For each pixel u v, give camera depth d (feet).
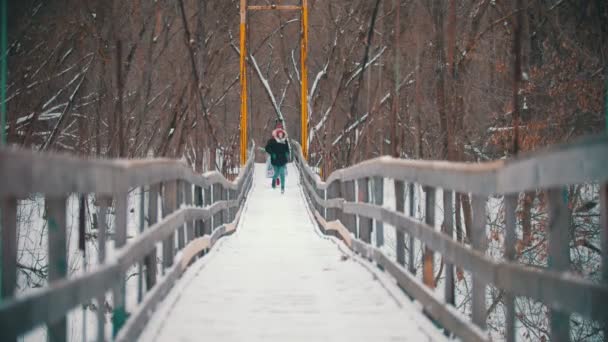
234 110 235.61
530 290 18.69
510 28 105.19
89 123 149.48
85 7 117.39
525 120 101.60
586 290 15.67
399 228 36.04
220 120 224.33
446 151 109.19
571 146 15.70
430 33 119.03
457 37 119.55
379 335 29.40
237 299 36.76
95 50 122.11
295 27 234.38
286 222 91.35
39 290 16.05
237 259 53.16
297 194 126.31
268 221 92.53
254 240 69.87
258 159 276.00
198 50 132.98
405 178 33.96
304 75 148.66
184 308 33.96
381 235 44.09
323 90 173.06
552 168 16.80
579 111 94.79
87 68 122.11
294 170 171.53
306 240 69.82
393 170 37.17
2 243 15.53
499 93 112.37
